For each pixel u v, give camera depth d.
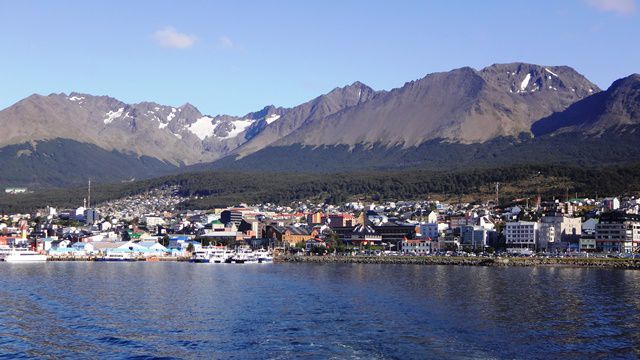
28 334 142.75
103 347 131.50
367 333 143.62
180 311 173.62
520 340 136.88
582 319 160.62
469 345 132.38
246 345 132.75
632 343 134.75
